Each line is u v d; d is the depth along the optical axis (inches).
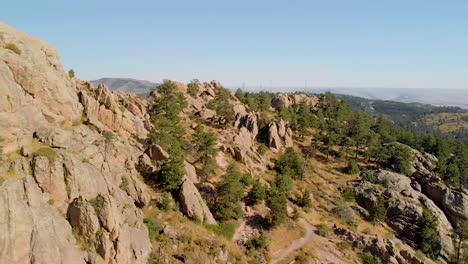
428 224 4633.4
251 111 7086.6
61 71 3358.8
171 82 6574.8
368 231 4456.2
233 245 3408.0
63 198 2496.3
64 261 2203.5
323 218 4471.0
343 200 4968.0
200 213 3449.8
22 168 2401.6
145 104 5861.2
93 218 2421.3
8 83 2603.3
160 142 4094.5
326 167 5821.9
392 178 5457.7
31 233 2159.2
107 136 3405.5
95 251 2378.2
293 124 6919.3
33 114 2778.1
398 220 4849.9
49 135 2760.8
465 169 6461.6
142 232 2783.0
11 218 2092.8
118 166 3196.4
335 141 6146.7
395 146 6274.6
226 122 5876.0
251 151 5344.5
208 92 7682.1
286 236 3865.7
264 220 3919.8
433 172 6156.5
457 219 5098.4
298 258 3592.5
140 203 3184.1
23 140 2608.3
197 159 4461.1
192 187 3558.1
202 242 3159.5
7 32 2851.9
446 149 7317.9
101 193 2677.2
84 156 2886.3
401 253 4178.2
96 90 3937.0
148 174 3646.7
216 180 4264.3
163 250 2893.7
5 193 2134.6
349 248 3961.6
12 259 2037.4
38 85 2915.8
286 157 5324.8
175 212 3348.9
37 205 2287.2
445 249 4569.4
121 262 2428.6
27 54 2896.2
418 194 5236.2
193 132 5477.4
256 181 4212.6
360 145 6446.9
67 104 3166.8
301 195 4845.0
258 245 3533.5
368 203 5083.7
